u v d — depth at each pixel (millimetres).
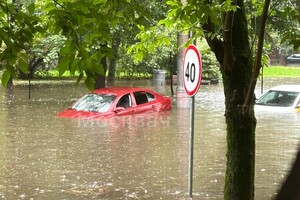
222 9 5910
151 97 23719
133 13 6695
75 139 16672
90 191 10609
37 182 11297
